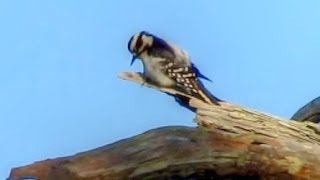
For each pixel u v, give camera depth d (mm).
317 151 5809
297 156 5719
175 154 5551
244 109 6281
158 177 5547
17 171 5520
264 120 6227
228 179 5703
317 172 5719
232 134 5793
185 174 5590
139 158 5516
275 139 5852
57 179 5461
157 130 5688
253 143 5691
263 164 5664
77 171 5434
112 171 5457
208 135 5668
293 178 5730
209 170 5625
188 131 5691
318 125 6473
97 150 5578
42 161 5555
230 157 5613
